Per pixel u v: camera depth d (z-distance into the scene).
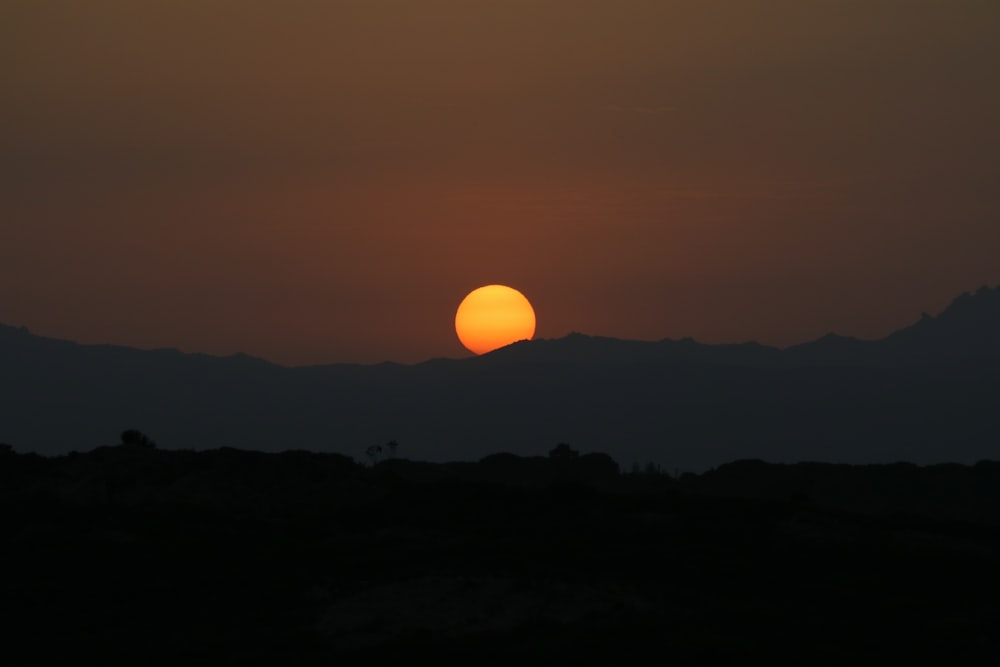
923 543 161.25
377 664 100.06
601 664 97.75
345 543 156.50
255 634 112.69
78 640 113.44
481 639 105.50
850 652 103.19
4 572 137.38
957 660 102.88
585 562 141.88
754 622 113.75
